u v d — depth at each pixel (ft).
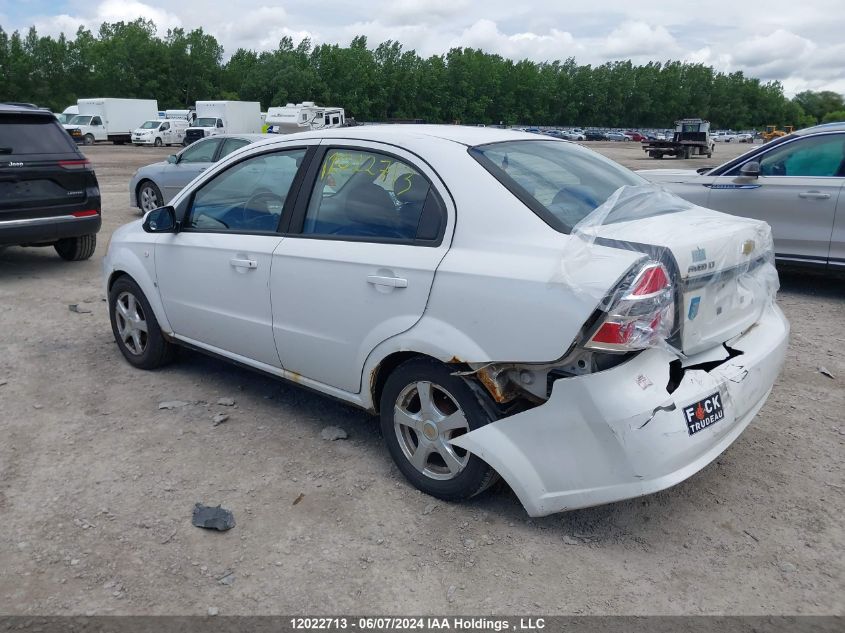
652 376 9.22
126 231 16.39
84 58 292.20
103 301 22.79
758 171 23.91
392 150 11.50
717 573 9.52
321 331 12.01
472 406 10.14
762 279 11.41
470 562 9.68
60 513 10.69
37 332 19.45
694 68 465.47
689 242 9.46
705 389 9.60
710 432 9.54
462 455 10.79
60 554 9.75
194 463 12.26
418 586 9.21
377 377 11.49
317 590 9.12
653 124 453.17
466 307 9.91
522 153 11.64
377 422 13.92
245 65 348.18
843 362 17.46
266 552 9.86
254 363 13.74
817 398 15.28
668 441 9.04
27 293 23.84
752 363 10.55
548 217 9.96
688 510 10.96
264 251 12.78
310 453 12.64
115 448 12.76
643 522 10.64
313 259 11.91
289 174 12.94
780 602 8.96
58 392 15.28
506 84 397.80
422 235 10.78
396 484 11.59
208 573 9.42
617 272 8.86
